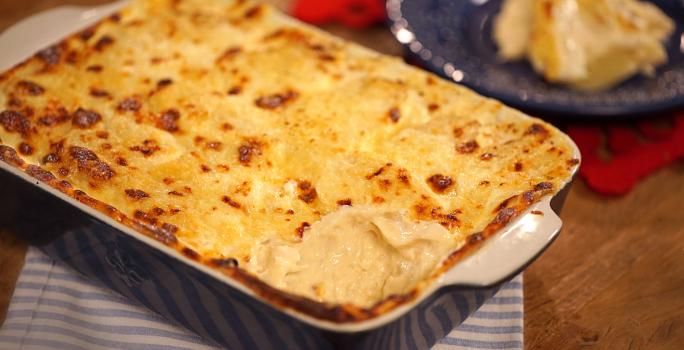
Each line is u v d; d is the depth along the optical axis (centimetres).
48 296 77
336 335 64
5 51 84
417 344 71
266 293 65
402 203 73
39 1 103
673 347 75
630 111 87
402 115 79
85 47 85
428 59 92
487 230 69
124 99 80
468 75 93
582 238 82
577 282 79
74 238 74
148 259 70
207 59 84
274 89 81
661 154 88
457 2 100
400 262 70
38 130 78
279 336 68
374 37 100
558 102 88
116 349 75
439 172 75
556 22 94
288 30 87
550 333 76
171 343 75
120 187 73
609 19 95
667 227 83
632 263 80
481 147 76
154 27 87
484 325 76
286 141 77
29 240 79
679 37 98
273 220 73
